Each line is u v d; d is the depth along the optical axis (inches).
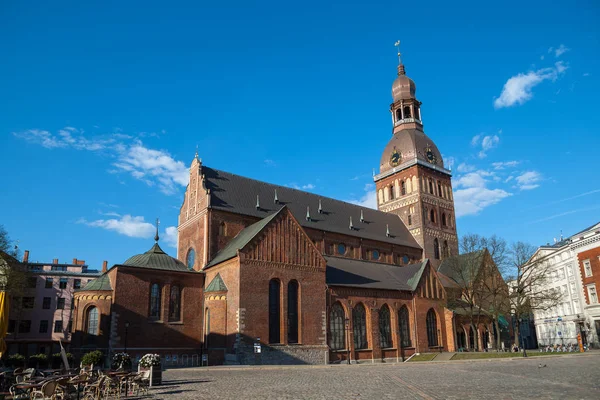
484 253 3282.5
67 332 4136.3
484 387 1037.2
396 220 3828.7
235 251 2345.0
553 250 3954.2
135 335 2190.0
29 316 4055.1
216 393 1021.8
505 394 898.1
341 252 3166.8
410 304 2970.0
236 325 2196.1
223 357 2230.6
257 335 2219.5
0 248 2704.2
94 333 2169.0
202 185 2755.9
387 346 2785.4
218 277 2379.4
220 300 2301.9
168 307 2325.3
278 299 2361.0
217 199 2736.2
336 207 3459.6
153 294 2308.1
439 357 2719.0
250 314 2222.0
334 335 2566.4
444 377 1346.0
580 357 2292.1
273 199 3078.2
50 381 856.3
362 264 3176.7
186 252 2812.5
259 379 1373.0
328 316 2551.7
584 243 3543.3
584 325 3528.5
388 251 3457.2
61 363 2313.0
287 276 2400.3
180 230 2933.1
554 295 3262.8
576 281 3619.6
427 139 4067.4
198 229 2714.1
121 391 1050.1
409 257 3599.9
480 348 3218.5
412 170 3887.8
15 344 3939.5
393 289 2891.2
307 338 2394.2
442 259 3762.3
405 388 1053.2
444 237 3853.3
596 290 3415.4
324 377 1423.5
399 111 4173.2
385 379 1312.7
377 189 4148.6
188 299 2405.3
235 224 2736.2
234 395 975.6
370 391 1004.6
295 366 1942.7
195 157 2903.5
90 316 2187.5
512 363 2004.2
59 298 4192.9
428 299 3053.6
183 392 1056.8
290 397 919.7
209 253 2578.7
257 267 2303.2
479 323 3294.8
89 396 1005.8
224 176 2940.5
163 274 2351.1
